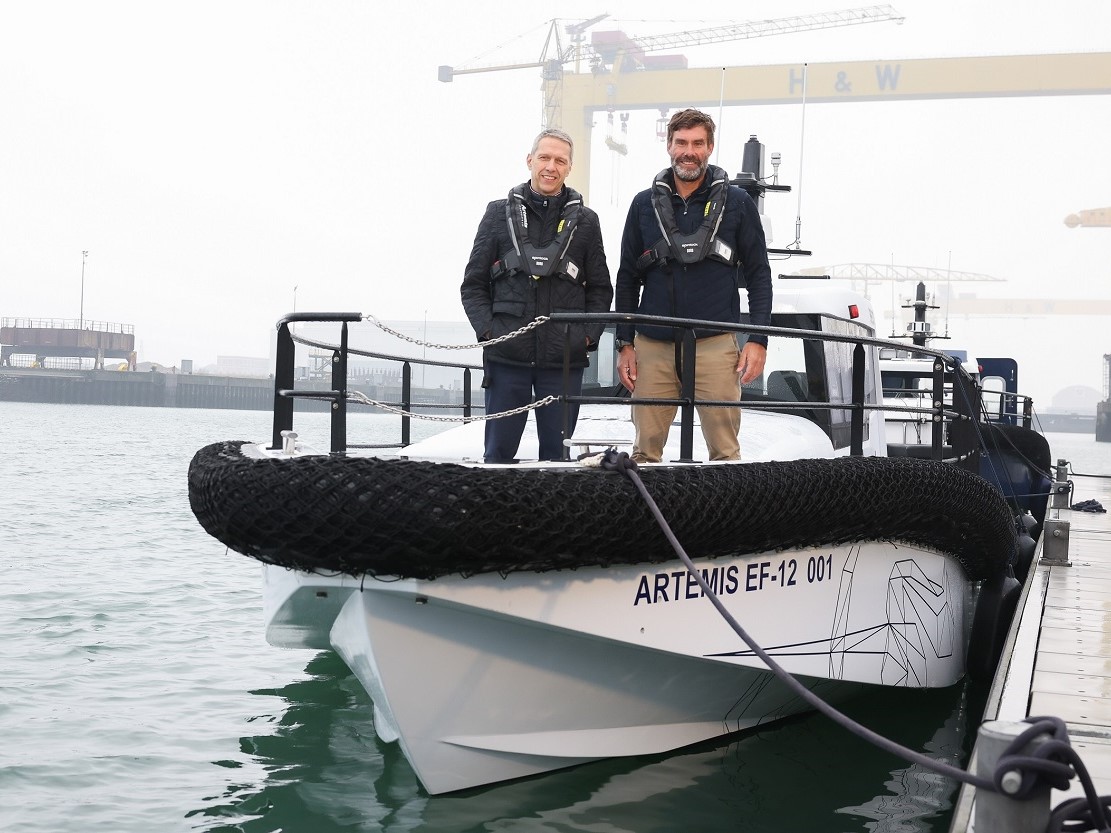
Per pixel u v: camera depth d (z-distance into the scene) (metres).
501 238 4.36
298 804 4.17
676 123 4.40
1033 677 4.14
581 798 4.05
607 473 3.60
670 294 4.51
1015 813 2.20
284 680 6.16
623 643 3.83
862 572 4.82
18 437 39.31
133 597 8.64
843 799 4.23
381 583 3.47
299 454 4.02
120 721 5.33
